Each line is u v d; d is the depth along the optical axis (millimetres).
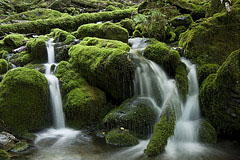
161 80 5199
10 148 3648
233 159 3502
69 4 11398
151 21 7094
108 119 4387
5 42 6883
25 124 4387
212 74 4848
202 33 5789
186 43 5969
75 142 4059
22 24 8344
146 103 4559
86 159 3426
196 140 4117
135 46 6582
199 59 5590
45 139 4195
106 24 6707
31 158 3430
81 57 5352
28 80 4441
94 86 5141
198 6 8062
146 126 4309
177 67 5293
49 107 4863
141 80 4938
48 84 4934
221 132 4473
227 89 4176
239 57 4090
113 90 4934
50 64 5910
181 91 4840
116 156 3529
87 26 6934
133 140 3986
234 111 4168
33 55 6113
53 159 3414
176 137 4176
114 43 5547
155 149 3545
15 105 4293
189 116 4820
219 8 6668
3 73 5492
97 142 4051
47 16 9883
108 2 12047
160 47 5629
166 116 4078
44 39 6766
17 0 11812
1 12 10539
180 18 7375
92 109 4633
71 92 4895
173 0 8148
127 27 7895
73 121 4691
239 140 4242
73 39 6547
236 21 5781
